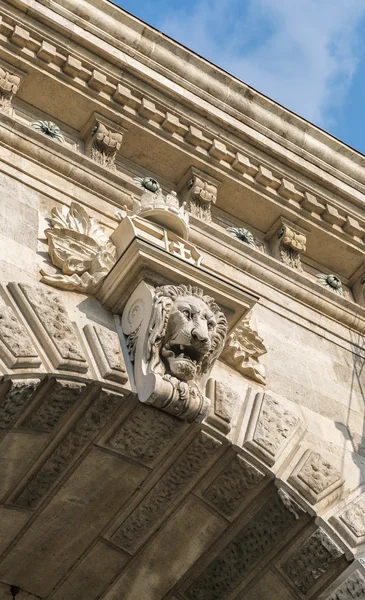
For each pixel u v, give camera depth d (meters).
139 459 18.44
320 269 23.48
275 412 19.41
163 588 19.58
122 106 21.56
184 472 18.62
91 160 20.44
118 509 19.00
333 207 23.45
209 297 18.67
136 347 18.12
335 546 18.70
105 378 17.66
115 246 19.34
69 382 17.34
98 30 21.80
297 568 18.89
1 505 18.48
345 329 22.58
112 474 18.56
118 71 21.73
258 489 18.83
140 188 20.83
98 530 19.14
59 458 18.09
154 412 17.84
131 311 18.56
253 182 22.53
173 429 18.09
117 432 18.11
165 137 21.83
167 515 19.06
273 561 19.09
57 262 18.56
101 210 20.09
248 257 21.73
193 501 18.98
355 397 21.31
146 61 22.19
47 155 19.95
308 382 20.78
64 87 21.09
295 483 18.77
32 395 17.20
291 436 19.28
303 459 19.12
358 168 24.14
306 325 21.88
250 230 22.80
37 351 17.22
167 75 22.34
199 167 22.17
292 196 22.97
